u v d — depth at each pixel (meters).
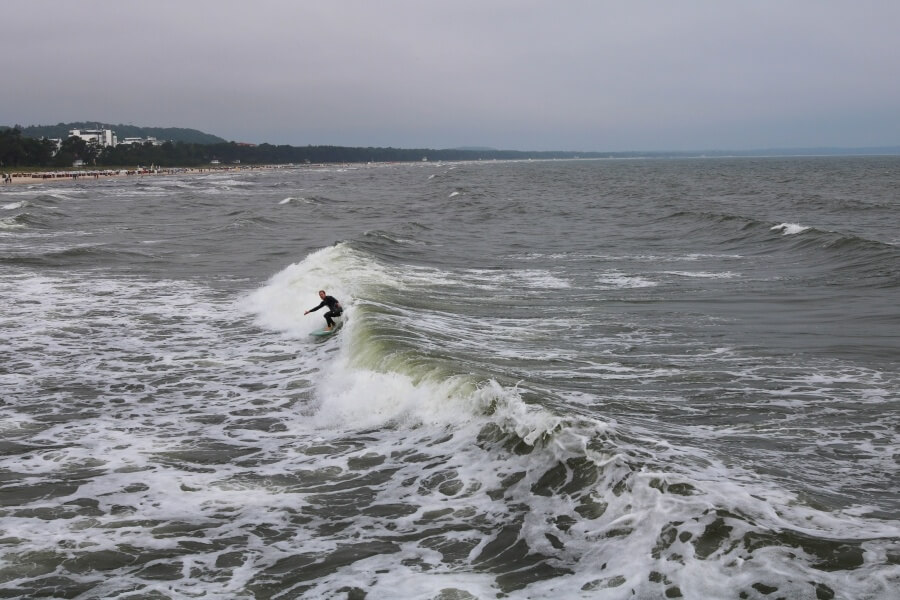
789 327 17.81
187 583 7.14
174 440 11.29
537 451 9.52
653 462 8.66
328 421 12.05
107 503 9.00
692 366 14.45
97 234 42.44
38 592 6.98
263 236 41.72
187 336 18.25
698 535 7.09
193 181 133.00
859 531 7.08
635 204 66.00
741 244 34.56
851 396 12.35
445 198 79.31
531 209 62.28
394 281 24.34
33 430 11.73
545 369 14.16
